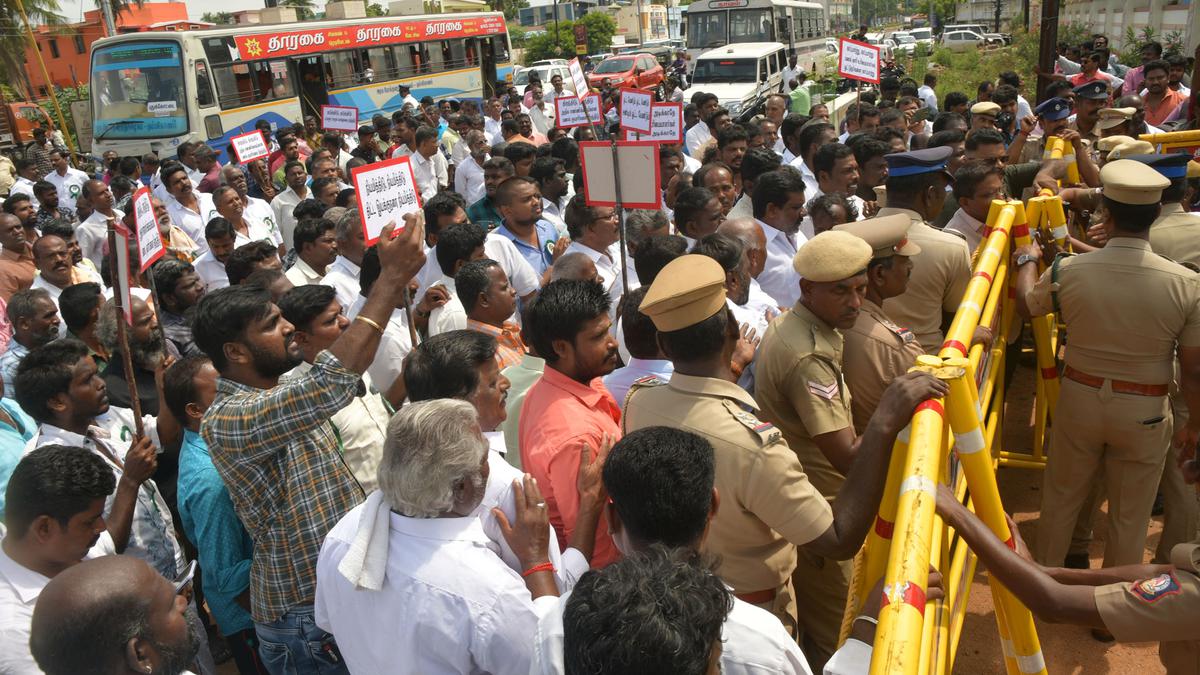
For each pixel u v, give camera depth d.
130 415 4.24
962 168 4.59
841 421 2.72
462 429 2.08
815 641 3.06
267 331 2.70
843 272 2.66
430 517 2.06
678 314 2.37
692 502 1.91
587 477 2.50
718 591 1.42
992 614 3.72
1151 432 3.32
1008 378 5.62
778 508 2.23
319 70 18.05
